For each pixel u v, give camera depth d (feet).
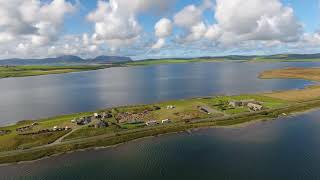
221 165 267.80
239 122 408.26
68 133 366.02
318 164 264.11
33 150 312.91
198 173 253.24
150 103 583.99
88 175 256.32
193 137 351.25
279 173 248.52
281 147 307.78
